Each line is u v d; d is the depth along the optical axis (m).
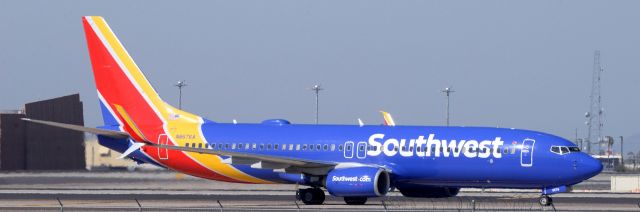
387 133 176.38
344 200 180.38
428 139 173.38
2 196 191.12
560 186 169.62
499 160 169.75
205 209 155.12
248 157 171.88
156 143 187.62
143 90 190.12
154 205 167.00
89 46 192.75
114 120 191.25
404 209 155.75
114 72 191.25
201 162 185.38
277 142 181.88
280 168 174.00
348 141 177.38
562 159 167.50
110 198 185.50
